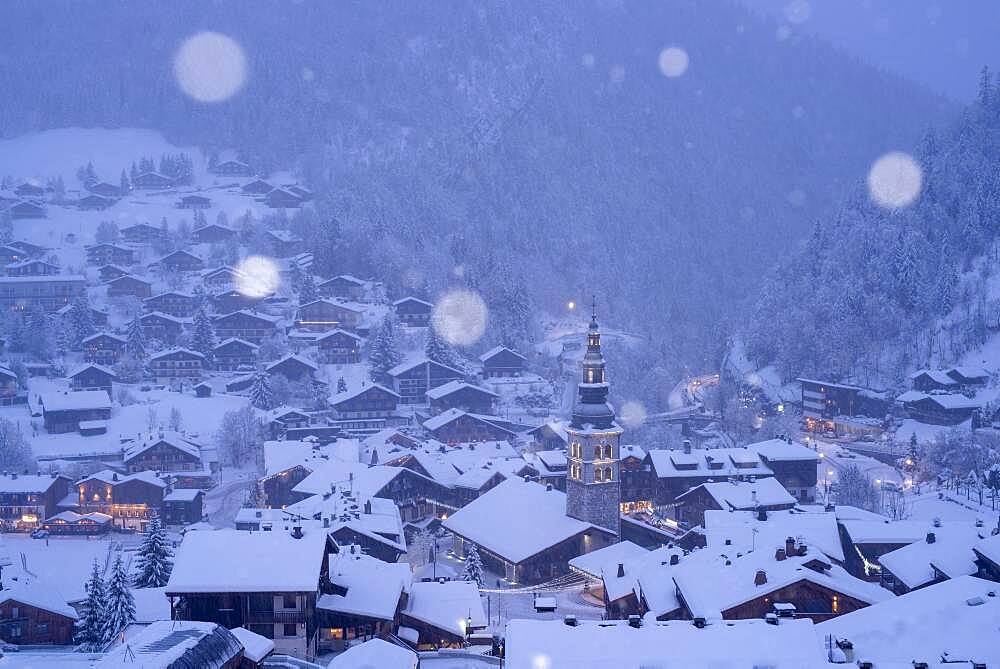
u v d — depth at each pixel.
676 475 139.50
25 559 102.56
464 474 144.25
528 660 49.75
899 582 81.19
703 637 51.56
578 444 116.94
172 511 145.12
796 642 50.66
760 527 93.94
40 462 170.62
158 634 54.25
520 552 112.88
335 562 84.75
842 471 160.00
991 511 127.19
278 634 72.50
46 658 56.41
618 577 89.62
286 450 152.00
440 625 79.56
